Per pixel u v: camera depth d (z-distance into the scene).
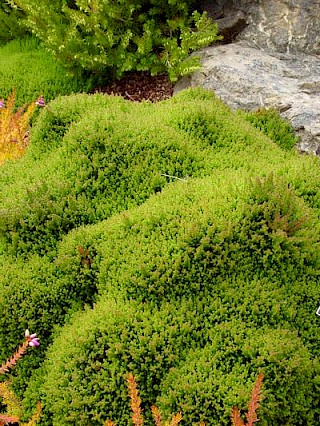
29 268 1.19
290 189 1.15
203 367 1.03
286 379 1.00
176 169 1.33
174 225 1.16
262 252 1.14
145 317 1.08
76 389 1.04
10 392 1.03
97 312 1.10
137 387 1.03
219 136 1.42
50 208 1.24
